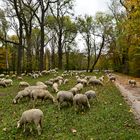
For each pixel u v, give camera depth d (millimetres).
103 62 80062
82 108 17156
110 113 16562
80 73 53312
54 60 86375
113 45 71688
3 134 13172
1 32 68062
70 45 85938
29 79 36531
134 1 29969
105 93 24094
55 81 30484
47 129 13680
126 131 13484
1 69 74750
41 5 48156
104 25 70188
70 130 13594
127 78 49750
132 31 32688
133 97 24188
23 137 12742
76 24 69938
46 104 18578
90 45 76562
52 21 61906
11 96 22469
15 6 44562
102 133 13172
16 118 15648
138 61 59125
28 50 47688
